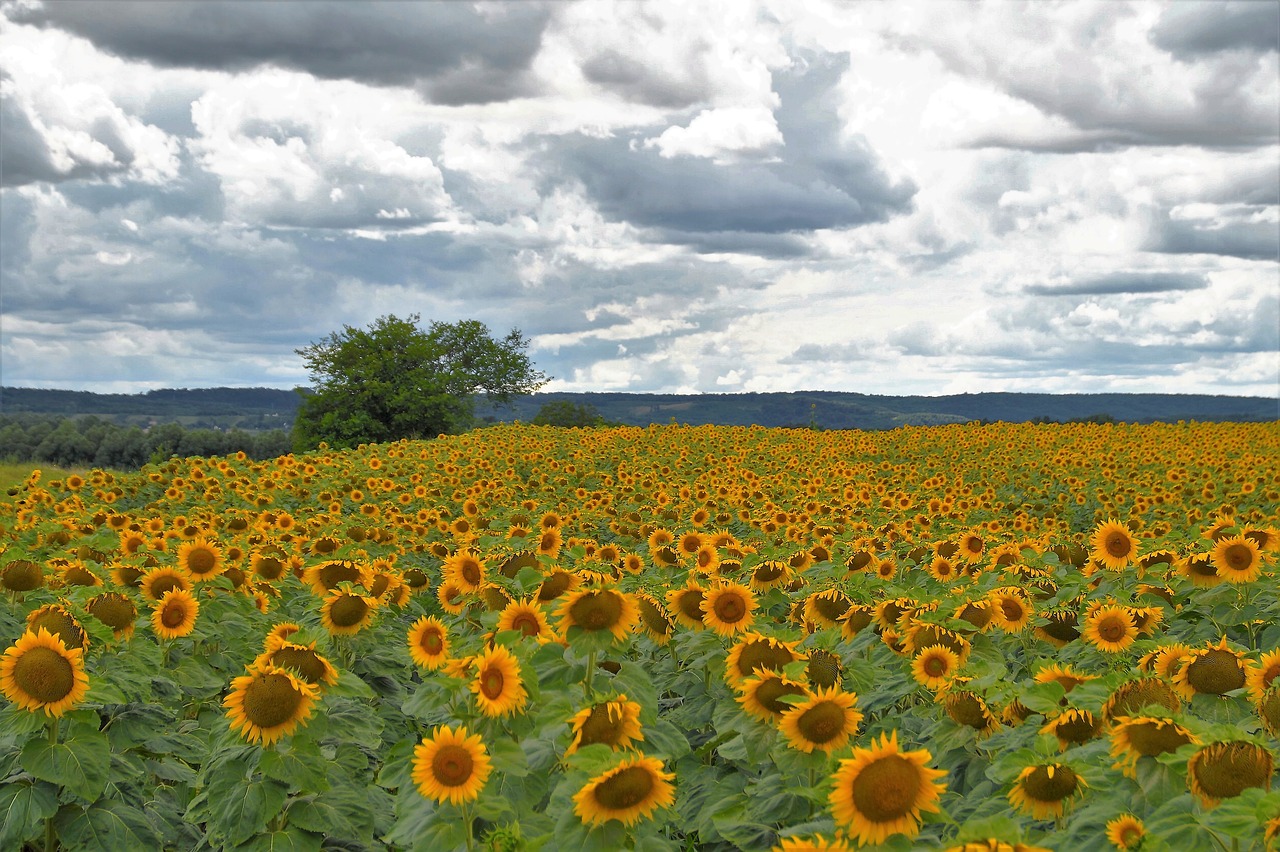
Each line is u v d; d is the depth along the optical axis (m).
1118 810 3.94
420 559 13.69
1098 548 9.62
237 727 5.29
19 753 5.45
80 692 5.35
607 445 34.88
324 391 61.53
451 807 4.51
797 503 19.05
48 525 13.50
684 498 20.62
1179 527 16.17
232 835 5.01
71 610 6.79
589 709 4.51
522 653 5.01
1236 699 5.31
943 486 23.66
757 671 4.92
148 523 13.91
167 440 63.56
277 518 15.16
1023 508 22.39
